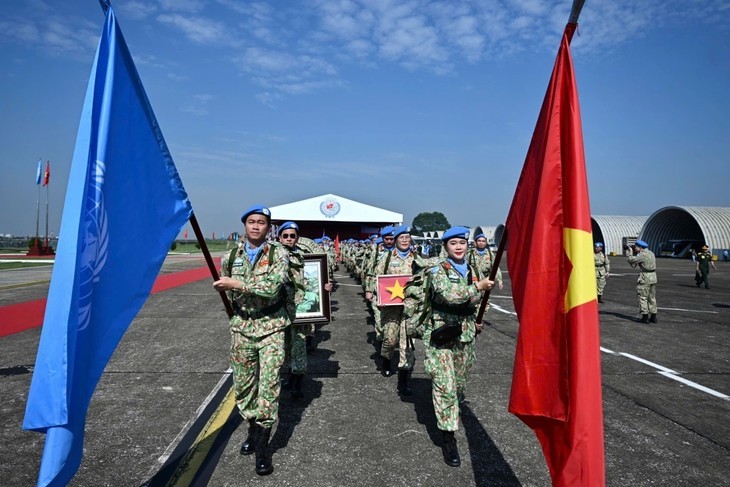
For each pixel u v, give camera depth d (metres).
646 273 10.26
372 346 7.54
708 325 10.00
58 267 2.05
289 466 3.50
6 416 4.36
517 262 2.81
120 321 2.34
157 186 2.61
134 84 2.51
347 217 35.59
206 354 6.78
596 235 57.78
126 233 2.39
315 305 5.16
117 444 3.83
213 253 46.75
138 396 4.98
